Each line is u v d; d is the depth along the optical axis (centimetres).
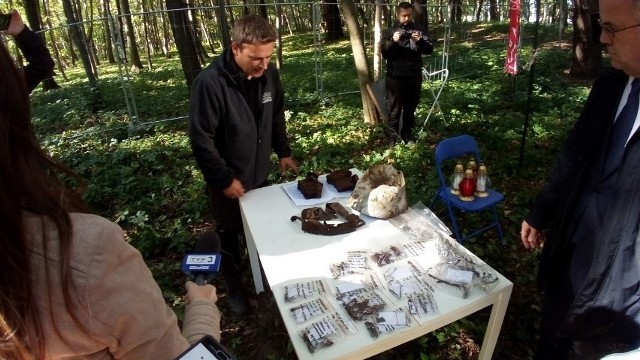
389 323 149
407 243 196
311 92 929
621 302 150
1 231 56
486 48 1338
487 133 570
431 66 1098
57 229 61
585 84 866
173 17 887
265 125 268
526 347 248
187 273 137
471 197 339
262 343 267
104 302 65
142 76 1452
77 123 857
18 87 60
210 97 234
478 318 267
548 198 187
